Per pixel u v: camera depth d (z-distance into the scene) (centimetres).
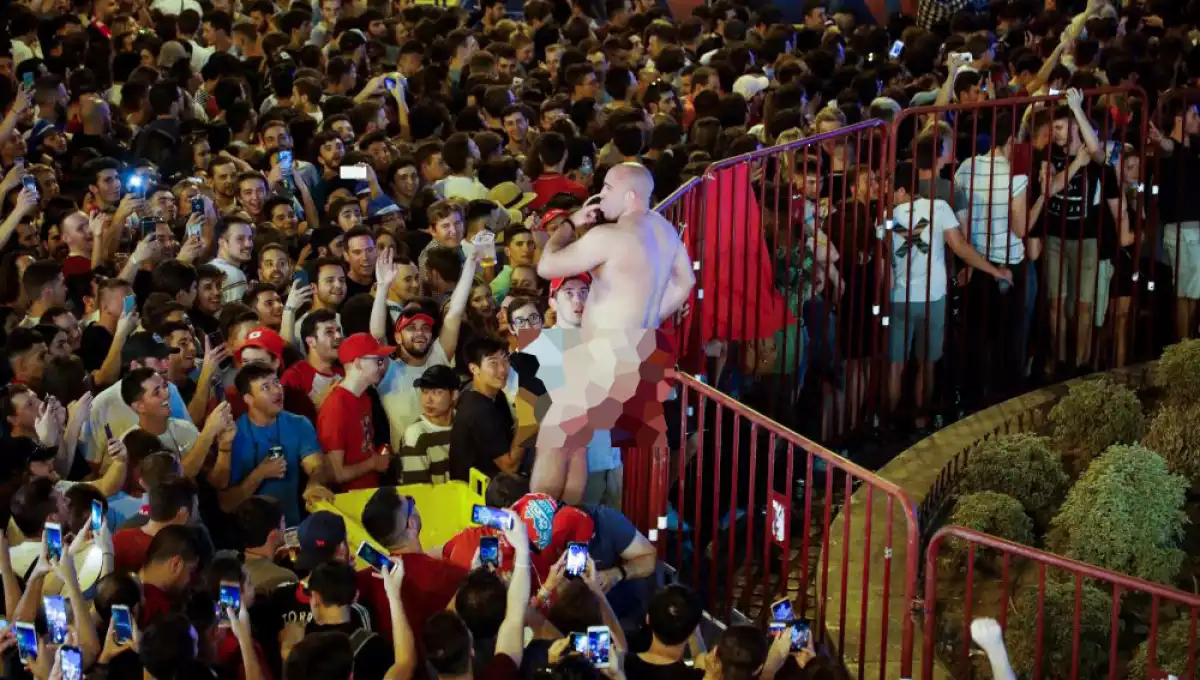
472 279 951
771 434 766
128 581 629
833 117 1192
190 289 958
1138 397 1121
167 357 850
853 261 1034
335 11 1794
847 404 1069
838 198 1103
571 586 655
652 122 1384
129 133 1343
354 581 636
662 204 930
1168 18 1695
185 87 1446
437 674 634
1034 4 1745
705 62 1557
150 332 856
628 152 1267
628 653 635
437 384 845
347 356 843
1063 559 690
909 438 1067
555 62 1606
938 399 1129
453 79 1611
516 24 1722
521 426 819
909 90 1478
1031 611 820
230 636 635
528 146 1345
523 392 817
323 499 797
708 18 1817
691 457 932
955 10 1817
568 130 1298
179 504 693
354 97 1480
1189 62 1445
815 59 1512
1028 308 1147
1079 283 1146
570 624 649
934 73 1566
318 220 1225
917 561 708
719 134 1265
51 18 1571
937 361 1123
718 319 981
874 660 757
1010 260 1120
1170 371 1025
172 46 1513
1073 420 1035
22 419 785
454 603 658
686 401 807
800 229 1042
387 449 862
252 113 1354
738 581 857
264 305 946
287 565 718
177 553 652
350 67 1497
